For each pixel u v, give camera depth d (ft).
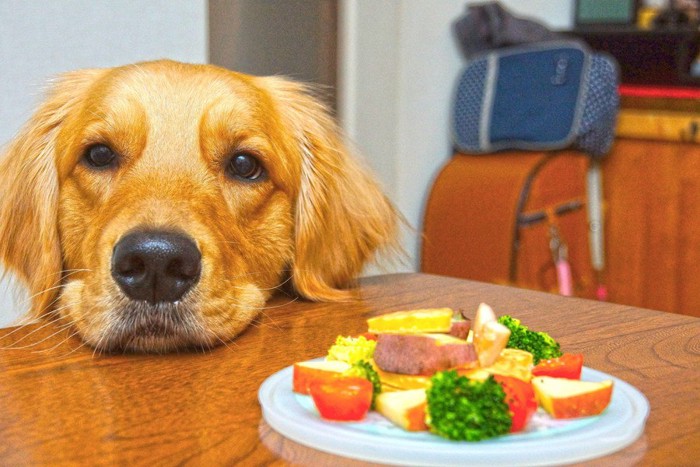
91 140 5.62
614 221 14.44
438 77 14.47
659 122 13.71
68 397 3.58
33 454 2.89
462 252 13.60
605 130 13.26
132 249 4.68
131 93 5.65
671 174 13.79
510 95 13.64
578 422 3.05
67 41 8.44
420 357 3.17
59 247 5.89
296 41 11.64
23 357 4.41
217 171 5.79
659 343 4.52
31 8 8.11
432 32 14.19
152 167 5.53
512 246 12.92
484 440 2.84
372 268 7.32
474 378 3.01
